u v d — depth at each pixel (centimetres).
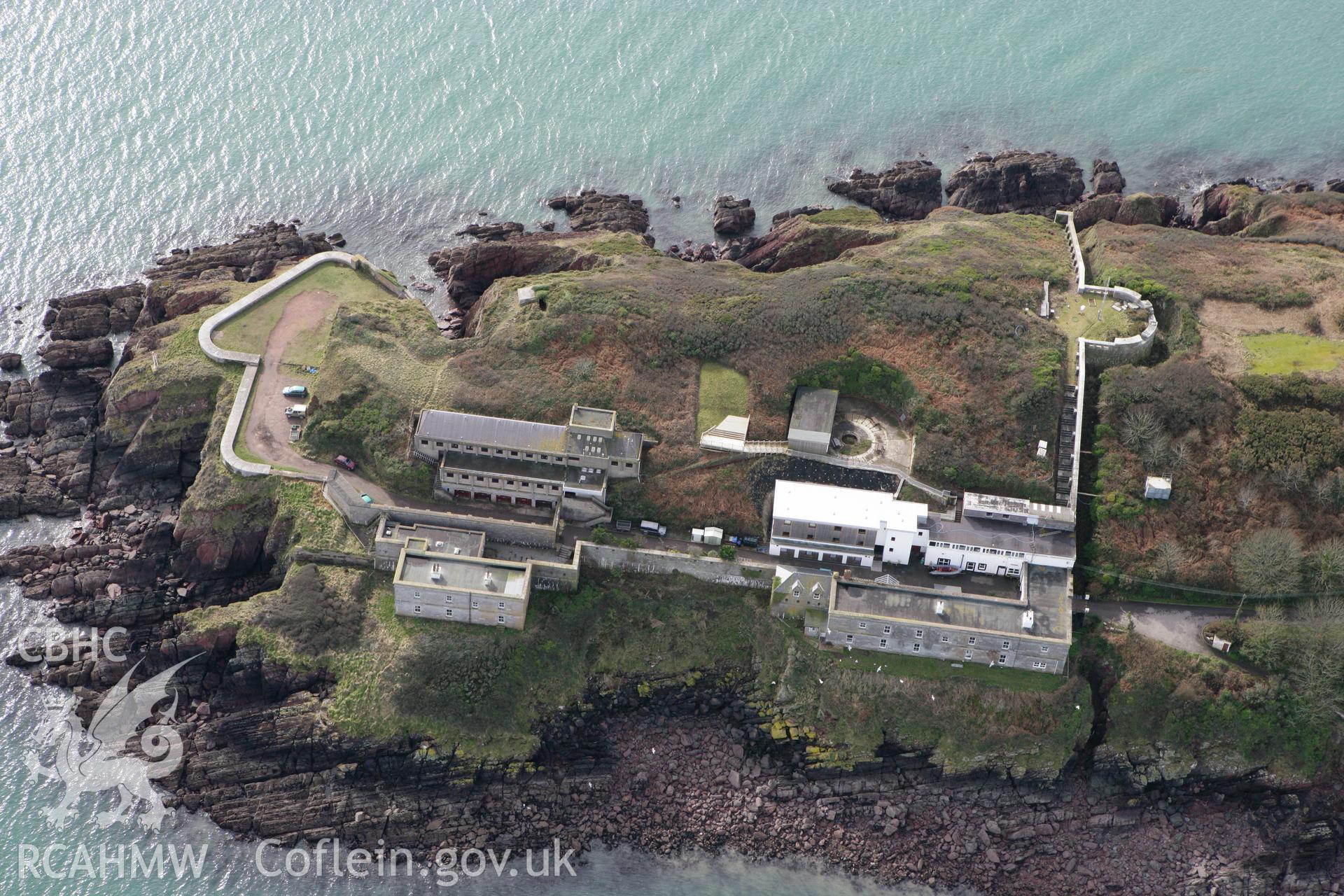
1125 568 16538
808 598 16312
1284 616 16162
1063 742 15688
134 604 17262
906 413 17825
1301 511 16625
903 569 16788
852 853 15212
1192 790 15662
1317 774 15612
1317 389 17375
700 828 15388
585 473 17162
